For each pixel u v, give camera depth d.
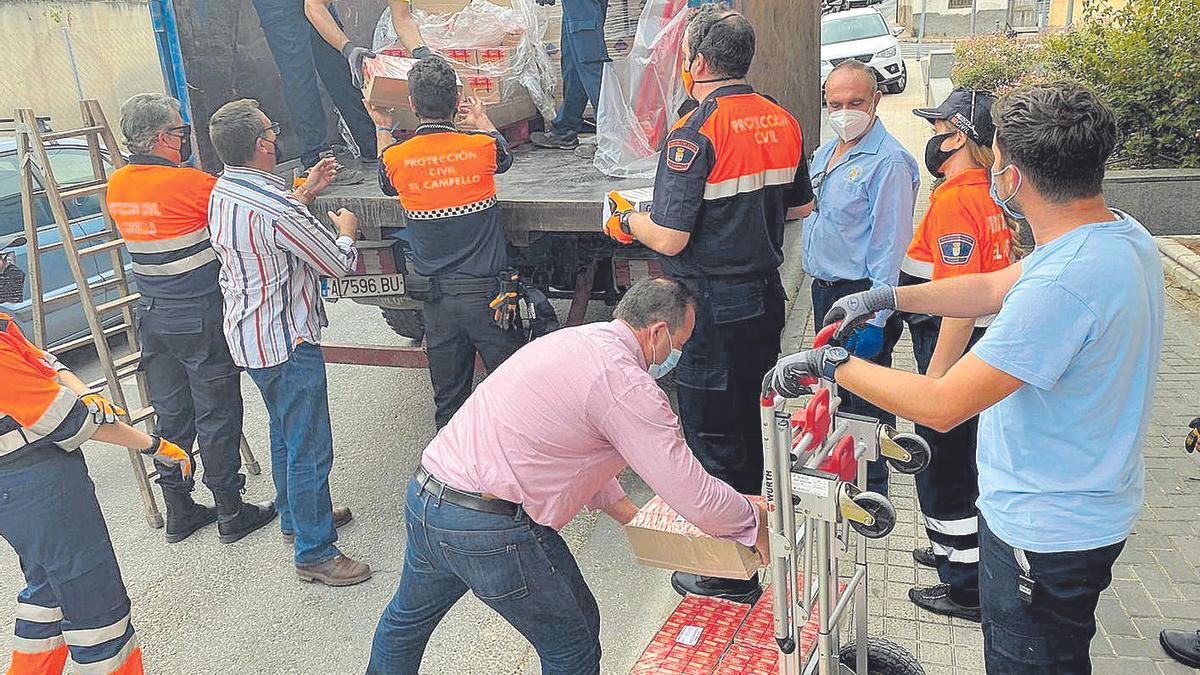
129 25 11.57
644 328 2.36
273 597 3.72
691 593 3.27
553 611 2.35
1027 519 1.92
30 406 2.54
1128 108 7.68
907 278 3.01
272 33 4.37
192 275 3.67
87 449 5.32
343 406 5.51
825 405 2.12
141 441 2.93
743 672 2.42
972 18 20.91
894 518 1.93
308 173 4.11
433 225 3.70
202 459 4.03
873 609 3.23
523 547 2.27
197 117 4.23
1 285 3.30
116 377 4.24
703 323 3.14
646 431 2.18
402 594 2.59
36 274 4.17
